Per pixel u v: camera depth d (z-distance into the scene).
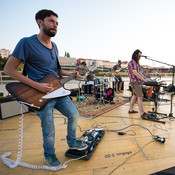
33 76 1.26
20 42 1.11
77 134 2.19
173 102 4.60
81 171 1.35
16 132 2.30
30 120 2.90
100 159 1.54
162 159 1.53
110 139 2.00
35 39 1.21
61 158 1.57
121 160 1.52
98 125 2.57
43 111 1.25
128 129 2.37
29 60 1.21
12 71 1.10
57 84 1.38
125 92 6.98
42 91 1.22
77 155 1.56
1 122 2.78
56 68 1.48
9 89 1.14
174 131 2.27
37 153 1.68
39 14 1.19
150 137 2.06
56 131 2.33
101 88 4.51
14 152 1.71
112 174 1.30
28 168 1.42
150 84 2.64
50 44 1.38
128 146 1.81
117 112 3.44
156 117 2.89
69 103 1.47
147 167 1.40
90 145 1.69
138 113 3.34
